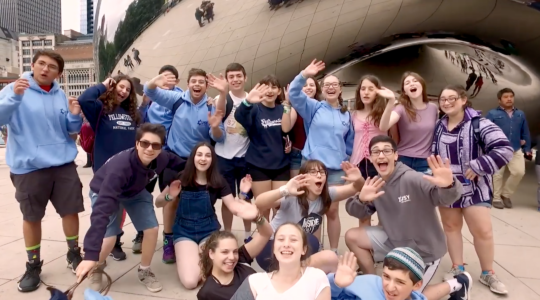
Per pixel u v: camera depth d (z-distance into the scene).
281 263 2.36
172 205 3.88
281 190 3.10
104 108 3.73
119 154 3.21
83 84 77.88
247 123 3.95
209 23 7.31
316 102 4.05
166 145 4.37
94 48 10.63
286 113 4.07
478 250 3.43
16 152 3.34
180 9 7.62
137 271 3.73
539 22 7.27
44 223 5.25
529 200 6.60
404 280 2.35
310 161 3.30
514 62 9.58
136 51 8.34
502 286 3.26
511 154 3.09
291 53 7.32
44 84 3.49
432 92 12.62
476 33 8.23
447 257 4.12
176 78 4.41
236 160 4.32
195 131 4.17
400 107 3.88
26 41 95.44
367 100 3.88
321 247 4.10
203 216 3.61
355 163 3.99
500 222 5.31
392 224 3.12
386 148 3.01
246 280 2.45
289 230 2.39
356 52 7.98
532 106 10.55
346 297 2.63
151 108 4.77
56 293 2.44
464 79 12.40
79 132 4.01
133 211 3.44
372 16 6.98
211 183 3.54
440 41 8.71
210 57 7.45
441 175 2.71
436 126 3.64
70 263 3.71
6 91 3.21
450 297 3.08
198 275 3.37
